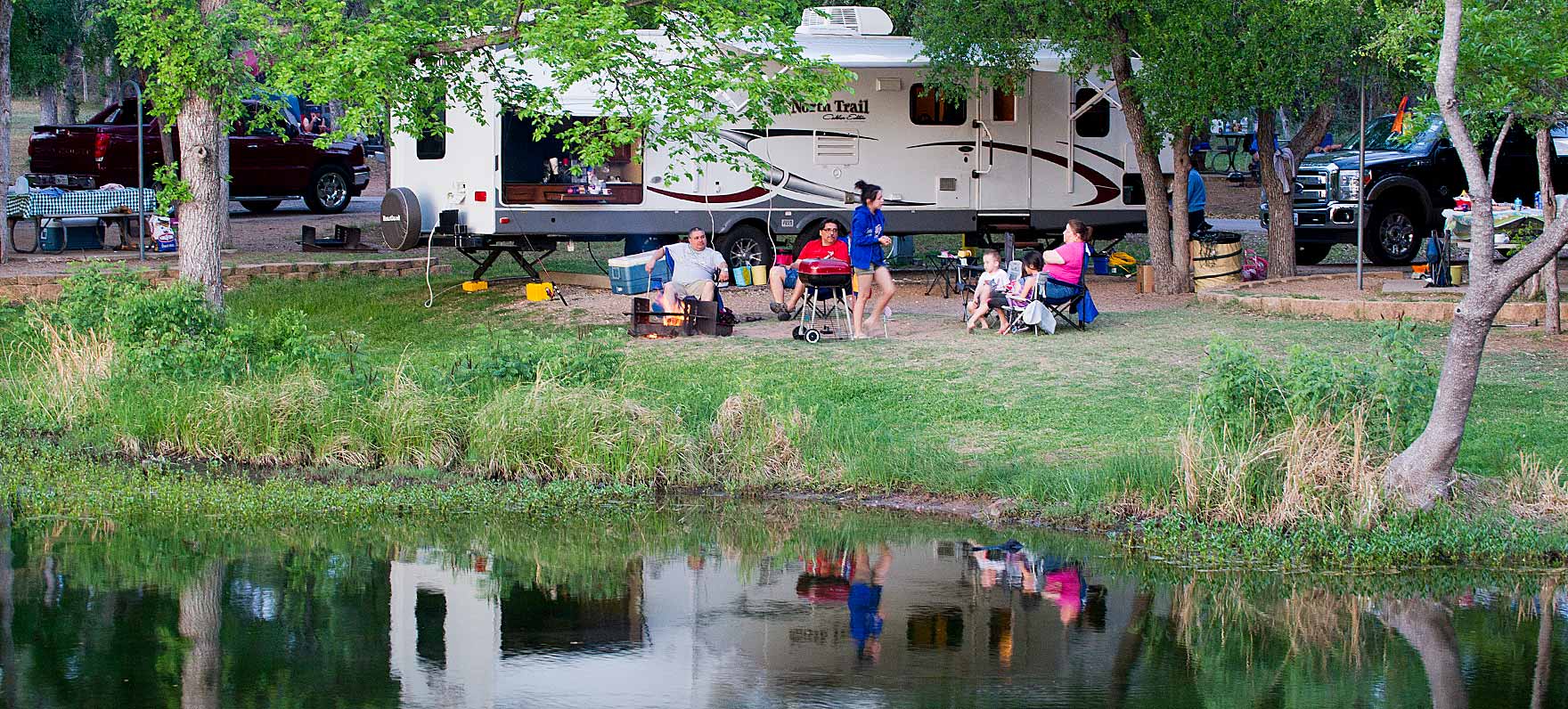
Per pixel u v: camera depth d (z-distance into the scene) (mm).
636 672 6586
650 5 14703
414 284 19562
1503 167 20125
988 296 14594
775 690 6375
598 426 10734
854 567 8367
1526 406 10656
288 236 23844
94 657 6781
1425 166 19922
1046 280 14336
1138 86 15875
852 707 6168
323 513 9656
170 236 21547
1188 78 15406
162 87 14539
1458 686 6453
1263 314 15578
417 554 8734
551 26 13016
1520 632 7223
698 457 10508
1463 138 8281
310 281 20188
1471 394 8469
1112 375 12289
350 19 13758
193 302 13242
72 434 11578
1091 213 19781
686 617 7449
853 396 11773
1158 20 15602
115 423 11539
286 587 8000
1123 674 6602
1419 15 10766
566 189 17844
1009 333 14367
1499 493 8859
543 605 7691
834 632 7211
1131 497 9242
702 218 18406
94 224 21484
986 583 8062
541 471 10578
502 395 11203
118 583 8031
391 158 18984
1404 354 9141
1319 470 8750
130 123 25297
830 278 14109
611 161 18000
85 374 12172
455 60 14859
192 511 9695
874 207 14203
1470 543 8359
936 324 15078
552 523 9477
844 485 10156
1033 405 11391
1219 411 9305
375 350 14867
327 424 11062
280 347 12812
